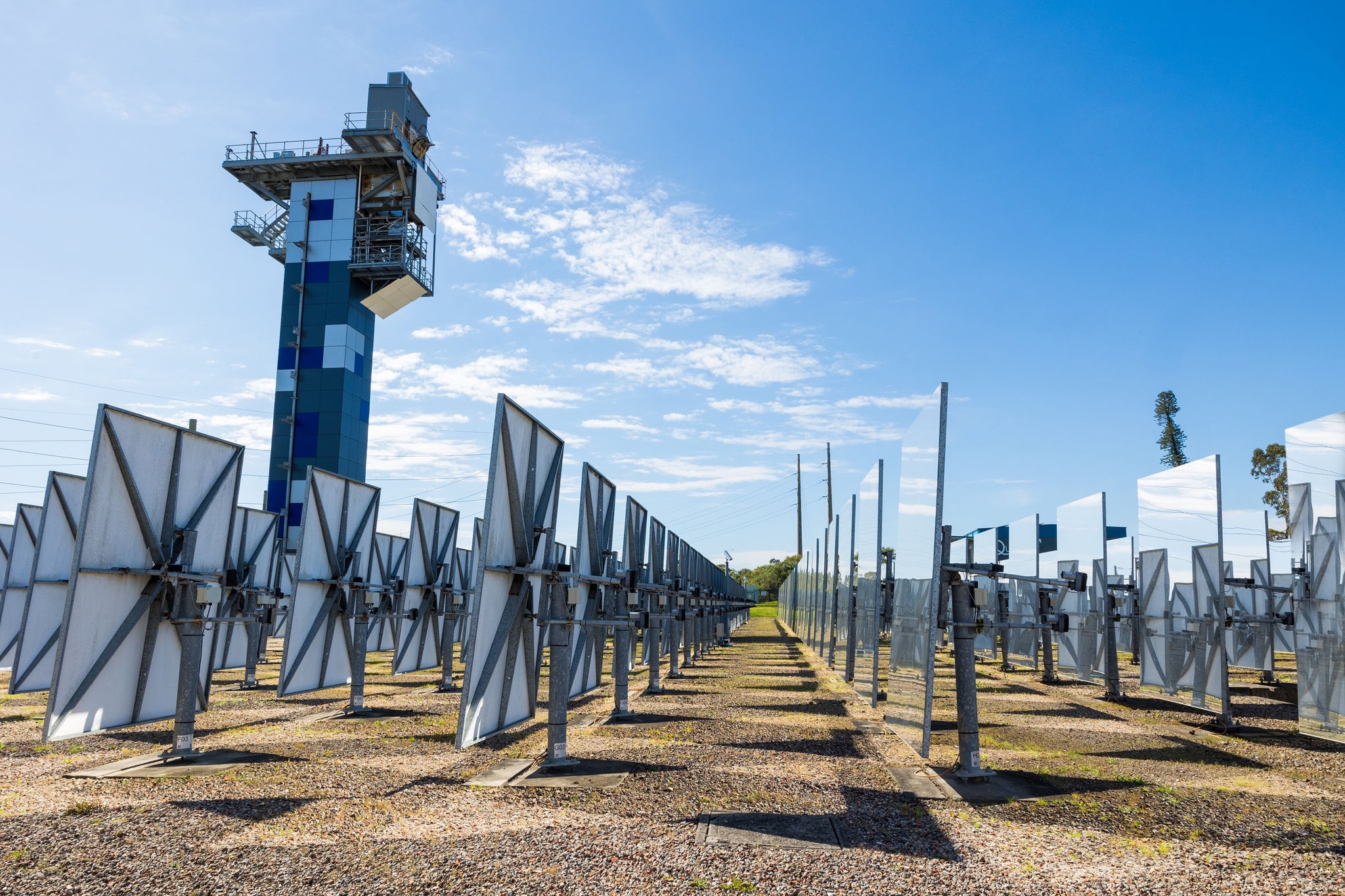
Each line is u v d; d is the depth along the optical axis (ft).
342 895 19.43
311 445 148.36
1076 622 72.08
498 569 29.45
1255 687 68.64
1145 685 57.26
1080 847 23.00
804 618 130.41
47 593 56.54
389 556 71.05
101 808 26.91
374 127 154.71
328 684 49.88
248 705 53.52
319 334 151.12
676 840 23.35
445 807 27.14
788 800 27.96
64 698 28.48
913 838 23.77
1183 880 20.53
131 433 31.09
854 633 65.98
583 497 38.24
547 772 32.45
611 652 99.30
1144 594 57.77
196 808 26.94
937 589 29.73
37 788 29.76
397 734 41.93
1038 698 59.57
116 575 30.76
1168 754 37.29
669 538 74.95
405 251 153.69
